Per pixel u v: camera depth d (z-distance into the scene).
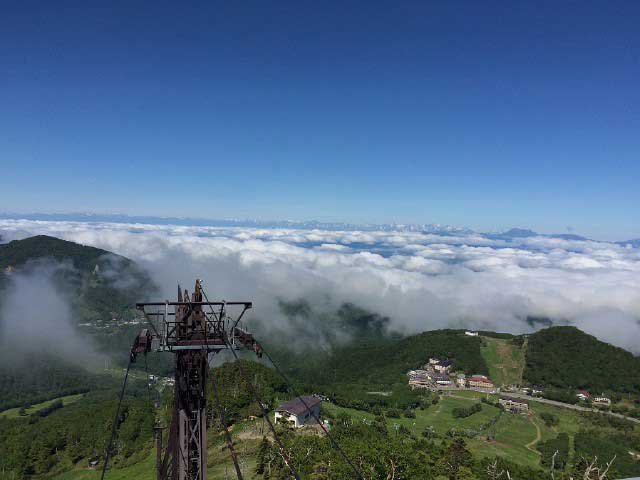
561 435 173.62
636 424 198.75
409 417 193.25
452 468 89.38
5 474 134.00
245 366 167.25
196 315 28.56
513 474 98.81
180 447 27.66
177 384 28.31
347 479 73.31
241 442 103.38
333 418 147.00
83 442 150.25
